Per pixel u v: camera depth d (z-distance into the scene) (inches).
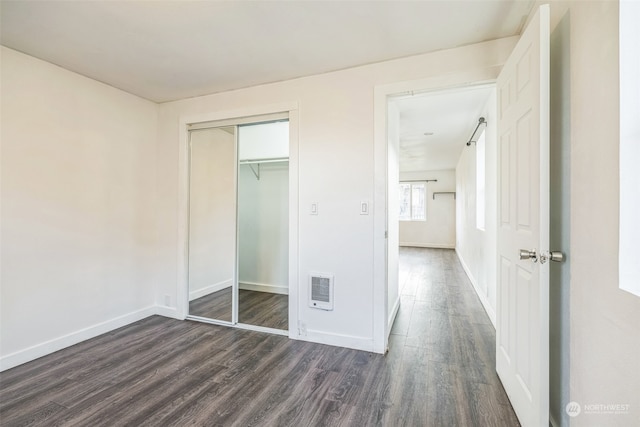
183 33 79.8
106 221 112.5
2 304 85.3
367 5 68.7
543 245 51.7
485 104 131.0
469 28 77.4
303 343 102.7
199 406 69.9
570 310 51.4
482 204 161.6
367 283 97.0
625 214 36.9
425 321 122.9
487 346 100.0
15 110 88.0
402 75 92.4
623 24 36.9
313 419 65.6
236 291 118.9
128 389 76.5
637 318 33.7
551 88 59.4
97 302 109.4
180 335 109.5
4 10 69.6
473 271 180.7
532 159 56.2
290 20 74.2
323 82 102.0
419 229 370.6
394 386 77.4
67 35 80.4
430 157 270.2
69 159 101.1
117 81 109.2
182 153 126.1
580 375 47.9
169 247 128.8
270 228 159.9
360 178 97.4
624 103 37.0
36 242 92.6
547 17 51.7
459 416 66.2
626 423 35.6
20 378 81.3
